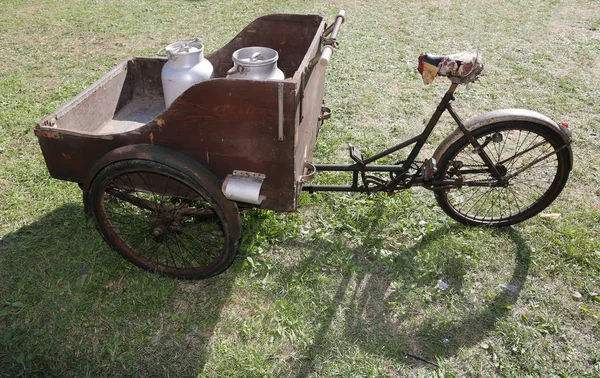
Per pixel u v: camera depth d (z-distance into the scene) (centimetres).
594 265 296
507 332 258
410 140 300
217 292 284
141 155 238
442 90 516
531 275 294
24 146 420
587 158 401
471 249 310
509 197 358
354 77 547
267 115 220
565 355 246
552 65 572
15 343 255
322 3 824
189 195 261
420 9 792
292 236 323
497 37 664
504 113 281
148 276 290
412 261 304
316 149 413
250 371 240
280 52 354
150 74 354
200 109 226
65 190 364
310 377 238
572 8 778
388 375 239
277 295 283
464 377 239
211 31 711
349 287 288
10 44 662
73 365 245
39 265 300
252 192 235
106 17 775
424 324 265
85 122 301
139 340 257
